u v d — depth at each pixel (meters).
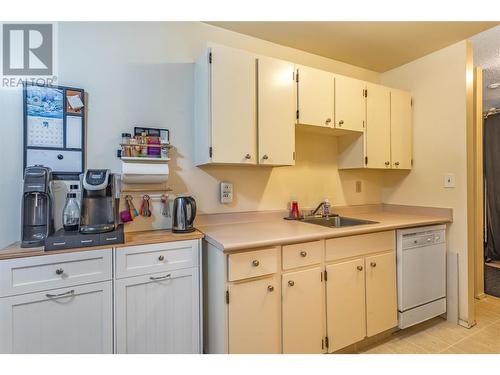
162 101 1.82
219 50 1.68
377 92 2.36
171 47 1.85
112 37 1.69
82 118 1.60
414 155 2.57
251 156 1.76
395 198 2.74
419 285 2.04
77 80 1.60
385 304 1.89
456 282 2.21
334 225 2.38
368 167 2.33
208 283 1.61
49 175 1.38
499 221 3.79
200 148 1.80
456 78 2.25
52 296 1.22
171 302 1.48
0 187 1.41
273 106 1.83
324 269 1.64
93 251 1.30
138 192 1.75
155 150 1.71
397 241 1.97
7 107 1.45
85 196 1.40
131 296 1.39
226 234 1.59
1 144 1.42
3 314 1.14
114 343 1.34
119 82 1.70
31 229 1.34
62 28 1.57
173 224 1.66
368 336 1.81
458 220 2.23
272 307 1.47
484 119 3.95
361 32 2.08
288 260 1.52
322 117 2.04
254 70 1.78
